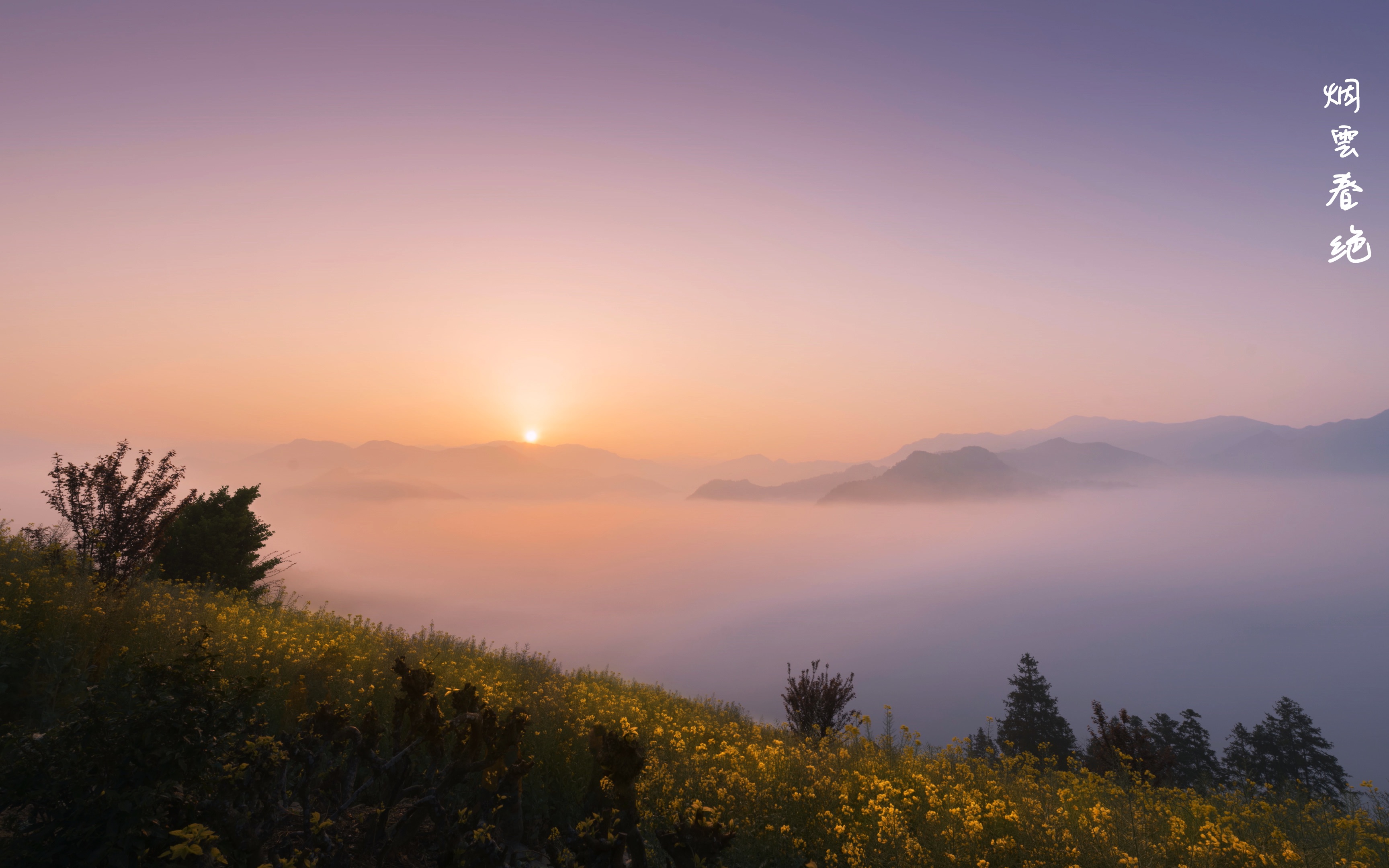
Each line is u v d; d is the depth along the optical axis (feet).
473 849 13.20
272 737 13.37
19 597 24.53
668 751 25.23
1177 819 23.09
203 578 57.21
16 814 12.42
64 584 28.17
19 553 33.78
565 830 17.47
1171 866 20.48
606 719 28.07
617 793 15.08
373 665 27.99
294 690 20.57
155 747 11.41
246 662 23.12
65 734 11.73
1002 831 21.70
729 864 17.15
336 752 15.70
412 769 16.29
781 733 38.32
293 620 40.52
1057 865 19.20
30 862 10.38
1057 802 26.11
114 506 35.09
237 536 58.75
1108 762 47.42
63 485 34.68
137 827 10.62
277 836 12.82
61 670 20.12
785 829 18.94
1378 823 27.32
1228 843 21.56
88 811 10.87
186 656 13.19
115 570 35.19
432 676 17.04
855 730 35.47
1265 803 30.42
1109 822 23.22
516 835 15.29
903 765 29.78
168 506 37.60
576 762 21.08
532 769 18.99
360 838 14.28
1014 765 33.78
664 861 15.81
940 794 25.08
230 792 12.41
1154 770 45.85
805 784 23.47
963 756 34.19
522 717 15.55
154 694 12.28
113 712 12.12
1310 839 24.66
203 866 11.12
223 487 62.34
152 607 28.66
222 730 12.72
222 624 29.07
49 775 11.47
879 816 20.40
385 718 22.30
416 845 15.51
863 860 17.83
